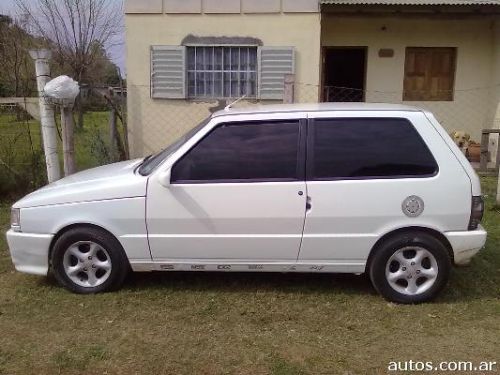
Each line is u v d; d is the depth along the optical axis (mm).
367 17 10961
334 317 4031
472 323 3955
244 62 10242
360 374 3279
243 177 4141
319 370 3312
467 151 10930
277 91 10180
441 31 11781
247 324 3916
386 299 4273
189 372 3287
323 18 11203
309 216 4094
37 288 4551
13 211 4383
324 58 12359
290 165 4125
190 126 10430
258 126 4184
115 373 3283
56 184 4594
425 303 4242
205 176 4160
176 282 4668
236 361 3406
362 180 4074
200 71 10305
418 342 3676
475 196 4090
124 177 4332
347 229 4117
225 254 4207
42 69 6801
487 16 10617
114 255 4293
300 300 4320
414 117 4137
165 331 3809
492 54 11703
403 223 4094
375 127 4141
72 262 4406
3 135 7484
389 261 4172
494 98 11500
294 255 4184
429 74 12031
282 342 3654
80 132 10047
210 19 10031
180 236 4191
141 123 10398
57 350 3545
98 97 10242
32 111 7473
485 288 4586
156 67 10203
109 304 4234
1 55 16375
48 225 4285
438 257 4129
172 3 9984
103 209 4215
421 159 4094
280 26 9977
